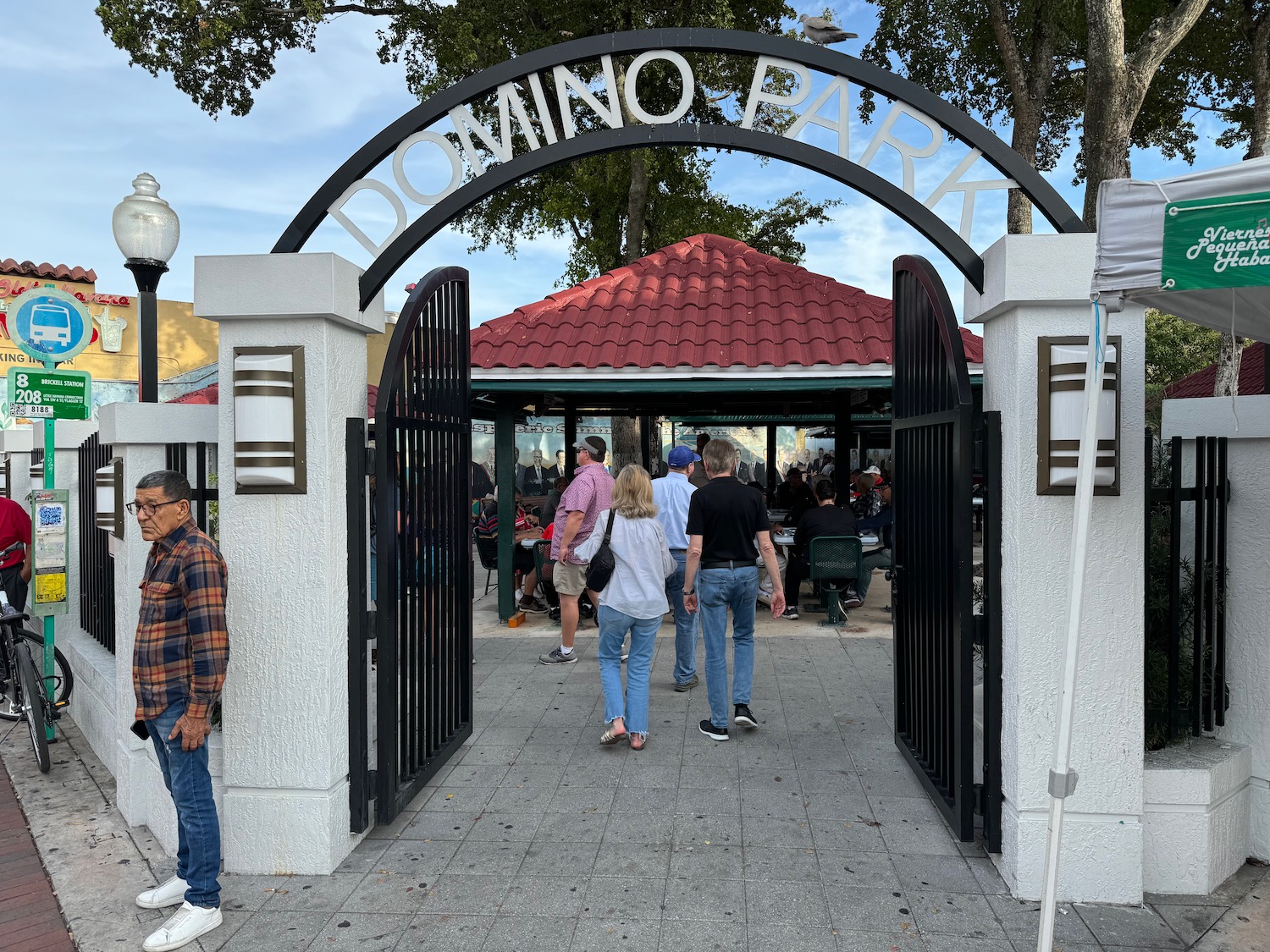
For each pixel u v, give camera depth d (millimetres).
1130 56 10234
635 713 4648
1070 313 3051
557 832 3680
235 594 3357
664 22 13703
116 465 3957
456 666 4680
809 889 3180
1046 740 3088
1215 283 2141
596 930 2926
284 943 2887
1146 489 3225
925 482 3951
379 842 3611
